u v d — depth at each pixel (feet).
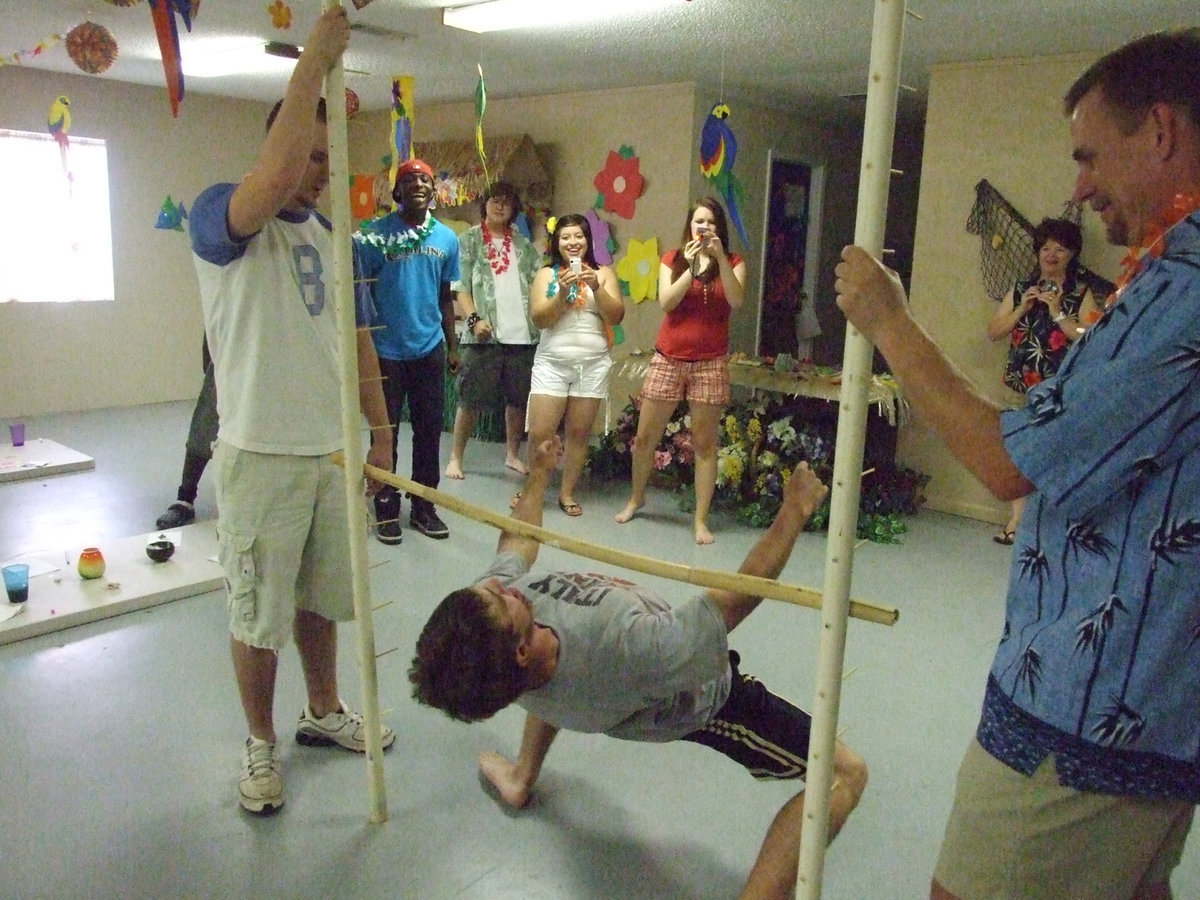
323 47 5.19
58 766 7.15
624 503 14.82
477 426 18.78
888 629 10.11
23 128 18.48
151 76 18.52
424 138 21.06
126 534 12.34
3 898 5.75
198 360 22.07
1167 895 3.63
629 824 6.72
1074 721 3.19
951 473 14.75
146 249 20.74
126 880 5.97
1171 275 2.84
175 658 8.95
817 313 20.98
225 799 6.83
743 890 5.35
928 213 14.40
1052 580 3.26
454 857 6.31
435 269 12.31
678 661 5.05
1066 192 12.98
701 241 12.25
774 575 5.16
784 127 18.42
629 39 12.71
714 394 12.74
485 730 7.91
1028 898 3.44
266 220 5.76
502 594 5.04
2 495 13.94
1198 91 2.86
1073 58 12.67
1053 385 3.04
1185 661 3.05
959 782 3.68
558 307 13.29
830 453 14.17
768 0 10.32
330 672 7.39
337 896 5.90
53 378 19.85
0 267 18.88
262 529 6.29
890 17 3.32
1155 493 2.96
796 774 5.51
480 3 11.17
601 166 17.39
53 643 9.16
